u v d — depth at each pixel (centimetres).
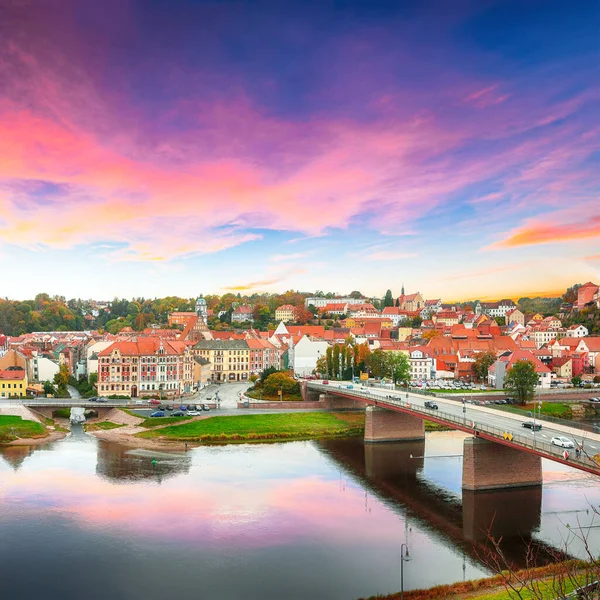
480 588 8444
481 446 12788
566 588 7556
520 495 12669
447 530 10819
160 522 11106
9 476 13738
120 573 9125
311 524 11112
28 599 8325
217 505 12038
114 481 13488
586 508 11831
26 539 10288
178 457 15788
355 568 9338
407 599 8212
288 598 8394
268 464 15225
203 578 8994
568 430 13238
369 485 13512
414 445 17788
